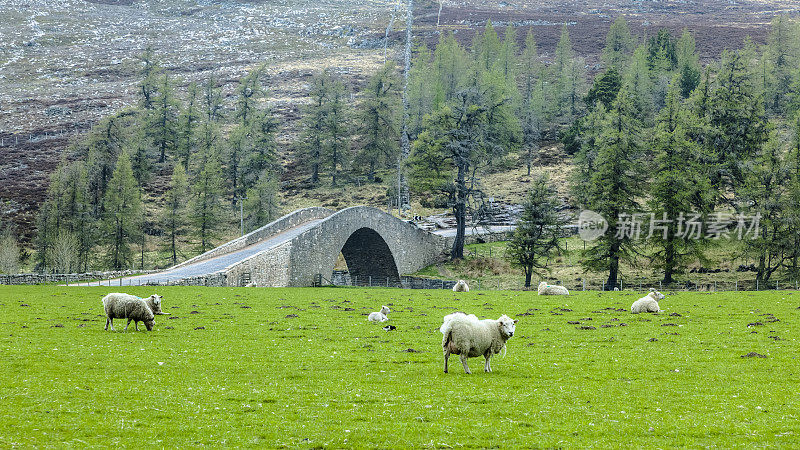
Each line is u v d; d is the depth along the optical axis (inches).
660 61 6279.5
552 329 1273.4
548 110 5890.8
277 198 4879.4
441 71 6318.9
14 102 7490.2
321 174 5718.5
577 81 6195.9
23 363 915.4
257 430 617.9
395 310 1603.1
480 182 5073.8
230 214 4877.0
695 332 1208.2
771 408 693.3
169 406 698.8
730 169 3189.0
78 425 621.6
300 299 1857.8
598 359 970.1
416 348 1073.5
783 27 5974.4
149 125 5989.2
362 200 5049.2
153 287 2058.3
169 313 1471.5
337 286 2886.3
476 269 3592.5
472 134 3964.1
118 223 3858.3
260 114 5964.6
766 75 5482.3
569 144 5408.5
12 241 3627.0
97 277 2450.8
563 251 3225.9
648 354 1005.2
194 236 4242.1
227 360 967.6
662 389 786.2
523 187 4965.6
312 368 910.4
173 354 1004.6
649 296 1535.4
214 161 4648.1
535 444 583.8
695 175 2974.9
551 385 805.9
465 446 579.2
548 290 2000.5
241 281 2362.2
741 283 2950.3
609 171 3046.3
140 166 5083.7
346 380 834.8
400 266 3555.6
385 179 5064.0
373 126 5388.8
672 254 2930.6
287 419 655.8
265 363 944.3
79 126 6658.5
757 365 910.4
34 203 4630.9
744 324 1295.5
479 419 658.2
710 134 3248.0
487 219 4365.2
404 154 5669.3
